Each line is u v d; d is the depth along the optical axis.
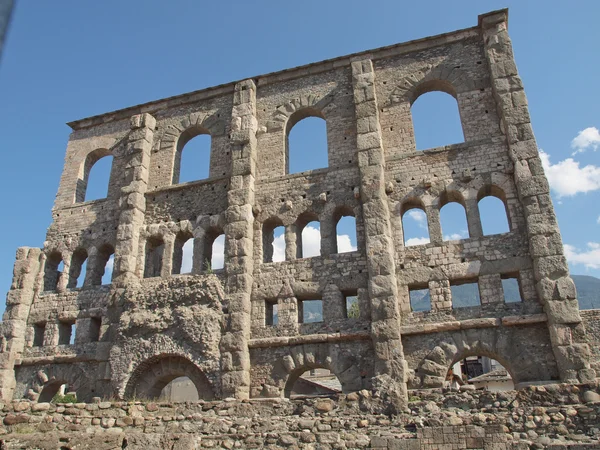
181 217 30.55
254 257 27.86
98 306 29.92
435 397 20.61
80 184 35.03
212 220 29.50
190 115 33.62
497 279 23.39
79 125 36.69
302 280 26.41
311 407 20.22
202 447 16.91
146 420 18.91
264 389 24.73
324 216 27.45
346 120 29.44
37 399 28.72
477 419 17.20
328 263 26.27
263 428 17.77
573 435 16.30
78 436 16.03
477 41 28.78
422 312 23.77
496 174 25.28
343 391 23.52
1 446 15.73
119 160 34.44
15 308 30.69
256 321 26.30
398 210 26.11
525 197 23.72
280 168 29.83
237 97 31.61
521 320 21.98
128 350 26.88
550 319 21.47
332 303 25.39
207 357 25.48
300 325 25.50
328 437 16.59
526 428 16.72
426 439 15.84
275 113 31.27
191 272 28.66
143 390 26.56
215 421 18.42
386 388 20.78
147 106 35.03
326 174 28.39
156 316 27.08
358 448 16.20
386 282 24.00
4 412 19.14
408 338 23.39
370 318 24.30
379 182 26.14
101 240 31.94
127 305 28.05
